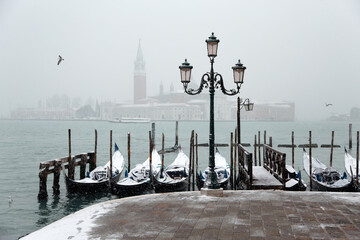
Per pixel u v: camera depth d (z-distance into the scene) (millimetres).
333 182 21812
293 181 20406
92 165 26203
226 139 77375
